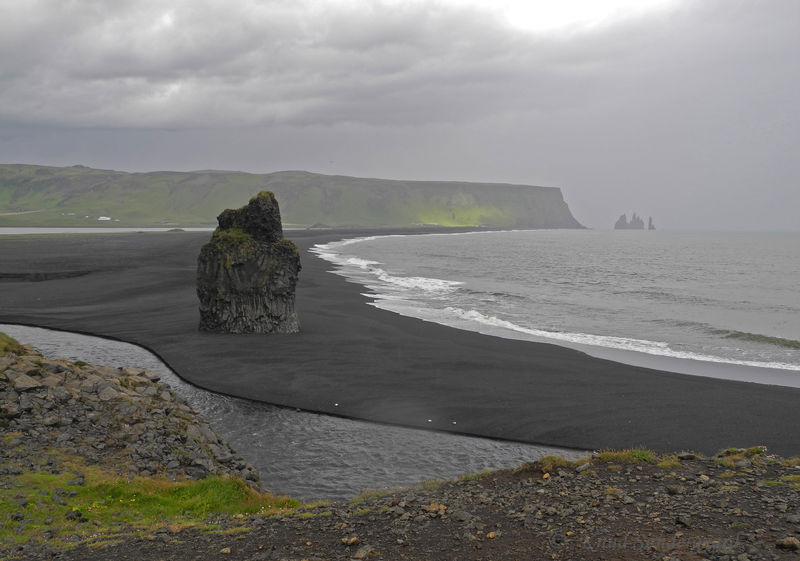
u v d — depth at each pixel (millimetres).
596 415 27344
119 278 75812
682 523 11828
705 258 161375
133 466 17922
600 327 51594
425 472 21203
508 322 53281
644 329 50812
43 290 66188
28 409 20156
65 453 18141
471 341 43000
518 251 188000
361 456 22750
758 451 17875
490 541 11430
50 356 37812
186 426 21953
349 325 48562
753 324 54688
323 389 31266
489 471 17922
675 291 80312
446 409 28312
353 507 14781
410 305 61906
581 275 104062
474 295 71438
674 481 15062
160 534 12875
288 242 46531
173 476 18016
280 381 32656
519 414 27578
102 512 14586
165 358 37656
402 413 27797
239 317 45344
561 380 33094
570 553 10531
